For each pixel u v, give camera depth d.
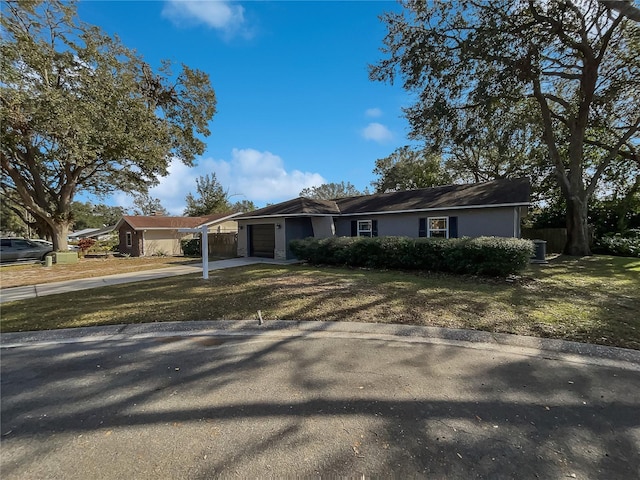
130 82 16.81
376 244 11.04
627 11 5.25
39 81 14.98
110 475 1.97
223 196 34.53
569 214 15.34
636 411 2.61
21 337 4.88
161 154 18.44
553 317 5.17
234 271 11.38
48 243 19.89
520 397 2.84
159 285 8.84
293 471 1.99
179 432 2.40
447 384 3.09
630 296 6.62
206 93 20.73
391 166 35.03
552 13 11.59
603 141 17.31
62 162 17.73
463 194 14.27
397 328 4.80
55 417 2.64
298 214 15.09
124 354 4.08
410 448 2.18
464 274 9.41
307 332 4.78
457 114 14.74
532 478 1.90
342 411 2.64
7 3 14.09
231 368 3.56
